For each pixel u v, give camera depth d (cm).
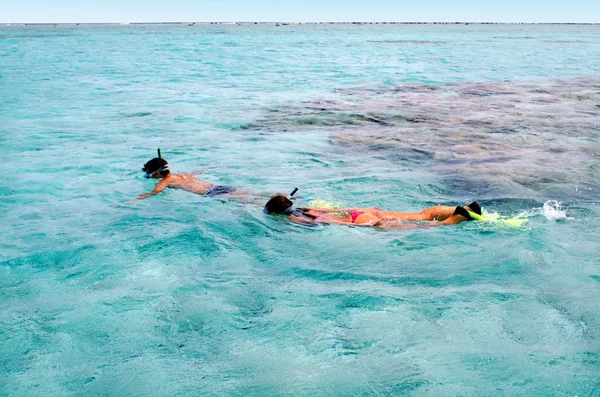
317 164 675
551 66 2236
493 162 661
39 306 313
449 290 316
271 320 288
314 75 1873
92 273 360
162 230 443
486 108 1116
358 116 1030
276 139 833
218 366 246
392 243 399
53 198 544
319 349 257
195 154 736
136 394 228
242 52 3316
